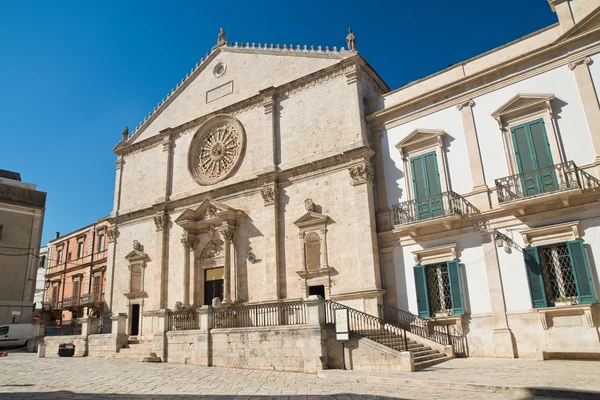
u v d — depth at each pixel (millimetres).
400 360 15406
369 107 25016
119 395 12320
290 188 25594
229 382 14641
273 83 28344
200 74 32562
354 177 23250
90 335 26781
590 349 15883
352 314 20516
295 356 17469
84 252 45656
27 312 36844
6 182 41312
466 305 19609
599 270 16766
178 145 32094
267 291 24500
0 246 36625
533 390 10930
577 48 18703
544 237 18188
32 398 11898
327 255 23359
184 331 21328
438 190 21453
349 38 25531
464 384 11953
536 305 17766
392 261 22078
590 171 17562
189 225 28438
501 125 20172
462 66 22109
